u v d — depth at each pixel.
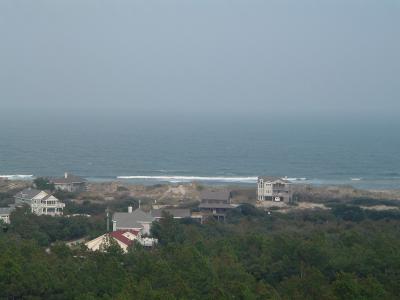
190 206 189.62
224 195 189.88
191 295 89.50
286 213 182.25
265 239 123.12
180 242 134.50
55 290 90.88
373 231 146.88
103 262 100.31
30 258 102.25
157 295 84.56
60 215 165.50
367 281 95.38
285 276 105.75
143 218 148.50
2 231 137.62
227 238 128.75
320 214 174.50
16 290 89.06
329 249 113.31
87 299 86.06
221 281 96.25
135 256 108.31
